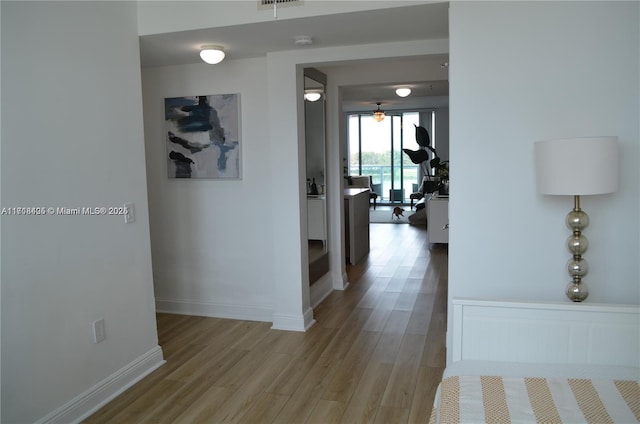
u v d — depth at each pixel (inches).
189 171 170.1
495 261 108.8
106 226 115.6
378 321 167.0
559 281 106.0
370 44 143.5
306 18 117.1
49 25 100.1
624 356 84.9
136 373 125.0
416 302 187.5
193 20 123.8
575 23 100.5
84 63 109.3
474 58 105.9
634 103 99.0
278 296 161.3
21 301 94.0
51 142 100.6
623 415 67.0
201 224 172.6
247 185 165.8
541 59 102.7
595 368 82.5
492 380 78.0
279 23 120.8
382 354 139.3
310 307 168.1
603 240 102.8
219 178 167.5
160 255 178.5
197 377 126.6
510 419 66.6
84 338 109.0
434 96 319.0
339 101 201.8
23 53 94.3
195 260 174.9
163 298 180.4
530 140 104.6
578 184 87.0
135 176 125.4
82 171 108.7
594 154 86.0
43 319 98.7
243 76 161.9
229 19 121.6
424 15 115.7
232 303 172.9
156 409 111.0
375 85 199.9
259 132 162.2
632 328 84.1
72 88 106.0
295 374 127.6
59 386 102.6
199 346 147.5
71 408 104.9
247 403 112.9
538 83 103.3
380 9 111.1
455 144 108.5
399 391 117.3
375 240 321.4
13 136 92.3
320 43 141.8
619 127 100.0
